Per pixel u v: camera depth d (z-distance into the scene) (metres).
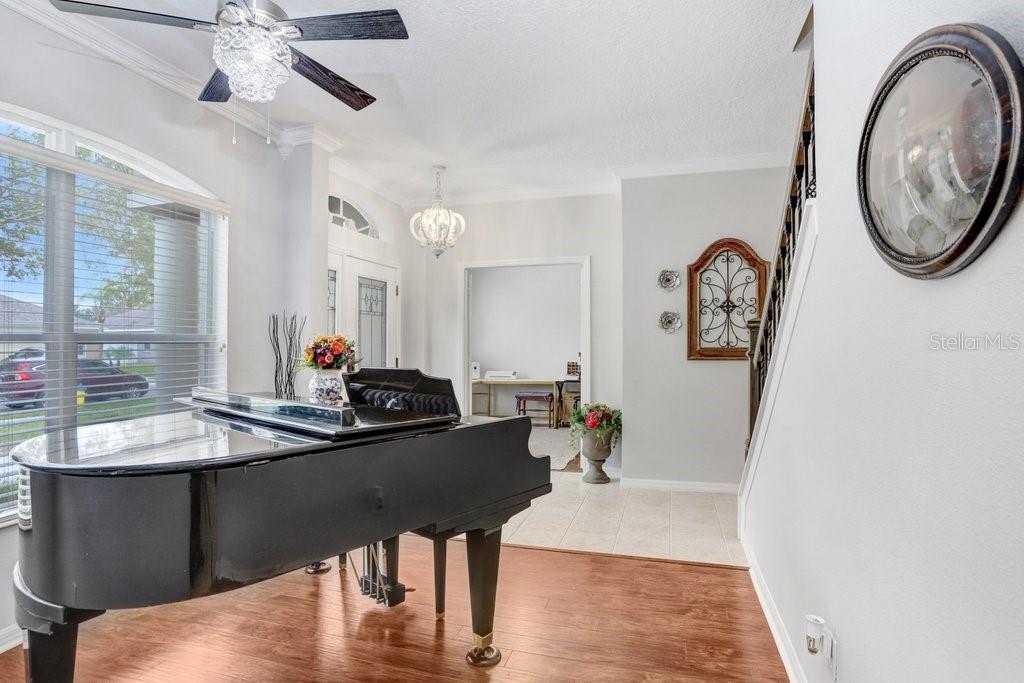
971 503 0.93
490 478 2.07
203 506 1.30
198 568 1.29
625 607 2.61
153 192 2.93
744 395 4.60
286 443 1.58
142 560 1.29
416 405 2.13
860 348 1.44
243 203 3.58
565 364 9.22
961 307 0.96
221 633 2.35
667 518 3.95
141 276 2.92
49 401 2.47
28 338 2.39
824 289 1.75
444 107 3.54
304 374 3.85
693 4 2.45
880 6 1.31
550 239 5.48
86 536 1.30
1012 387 0.82
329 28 1.85
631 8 2.48
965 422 0.95
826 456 1.71
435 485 1.83
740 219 4.59
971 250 0.90
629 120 3.76
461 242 5.79
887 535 1.26
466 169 4.81
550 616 2.52
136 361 2.89
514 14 2.53
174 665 2.11
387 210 5.50
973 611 0.92
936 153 1.00
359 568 3.07
